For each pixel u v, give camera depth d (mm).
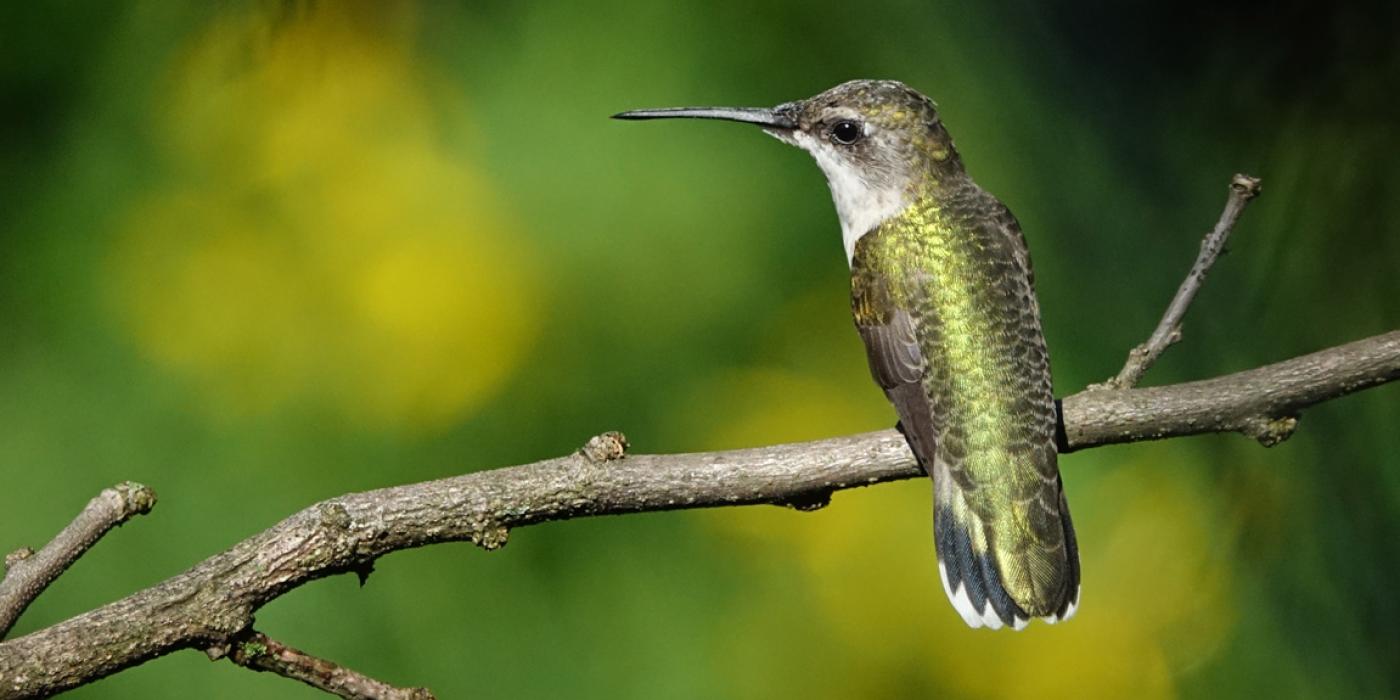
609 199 10008
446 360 9805
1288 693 9156
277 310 9852
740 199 10117
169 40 9695
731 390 9969
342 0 9719
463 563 9422
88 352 9656
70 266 9766
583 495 6363
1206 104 9102
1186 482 10039
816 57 10250
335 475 9625
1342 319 8539
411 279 9852
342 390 9789
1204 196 9250
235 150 9945
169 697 9109
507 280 9891
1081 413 7457
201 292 9820
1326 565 8812
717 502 6645
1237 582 9523
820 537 10094
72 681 5590
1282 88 8797
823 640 9891
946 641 10008
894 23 10359
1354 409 8711
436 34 9961
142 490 5770
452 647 9297
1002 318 8109
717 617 9617
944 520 7703
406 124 9961
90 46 9727
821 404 9953
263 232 9938
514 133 10016
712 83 10117
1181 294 7371
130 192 9906
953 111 10086
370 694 5727
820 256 10180
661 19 10133
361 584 6105
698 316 10039
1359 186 8500
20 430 9422
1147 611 9906
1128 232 9516
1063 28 9695
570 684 9312
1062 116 9766
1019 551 7562
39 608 9086
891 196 8750
